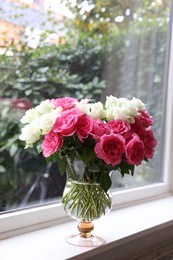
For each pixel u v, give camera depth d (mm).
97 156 901
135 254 1234
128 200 1391
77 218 1006
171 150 1531
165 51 1548
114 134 890
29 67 1161
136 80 1534
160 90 1568
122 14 1465
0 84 1087
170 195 1540
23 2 1126
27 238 1065
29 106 1167
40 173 1209
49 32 1213
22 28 1131
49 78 1227
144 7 1529
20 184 1157
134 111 937
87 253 997
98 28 1385
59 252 986
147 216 1278
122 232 1129
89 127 894
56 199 1254
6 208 1124
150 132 966
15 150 1140
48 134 913
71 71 1299
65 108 954
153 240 1300
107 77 1430
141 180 1522
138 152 911
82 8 1315
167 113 1534
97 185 987
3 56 1087
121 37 1472
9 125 1119
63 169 977
